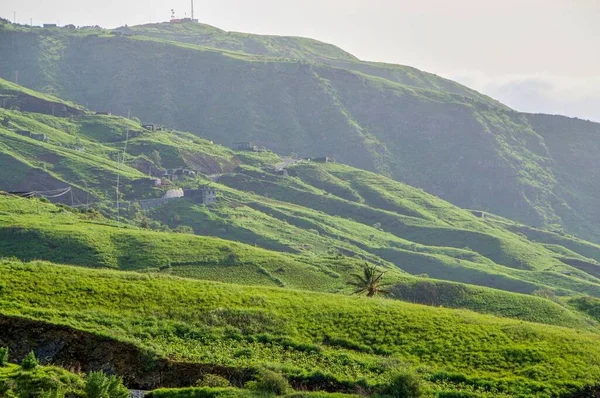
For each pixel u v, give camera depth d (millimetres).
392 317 196250
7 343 158375
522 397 156750
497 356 176500
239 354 167250
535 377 166625
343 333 185625
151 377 154750
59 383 136875
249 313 187625
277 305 198750
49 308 175500
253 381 150500
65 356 157375
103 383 136500
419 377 160000
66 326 164375
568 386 163250
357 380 157125
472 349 180000
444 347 180750
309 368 162875
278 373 153750
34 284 188375
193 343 170250
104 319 172625
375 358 172625
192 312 185125
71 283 192500
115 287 194000
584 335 197750
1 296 178625
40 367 143125
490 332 190250
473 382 162750
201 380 152500
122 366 156375
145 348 159625
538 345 183625
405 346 180625
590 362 176125
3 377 136750
